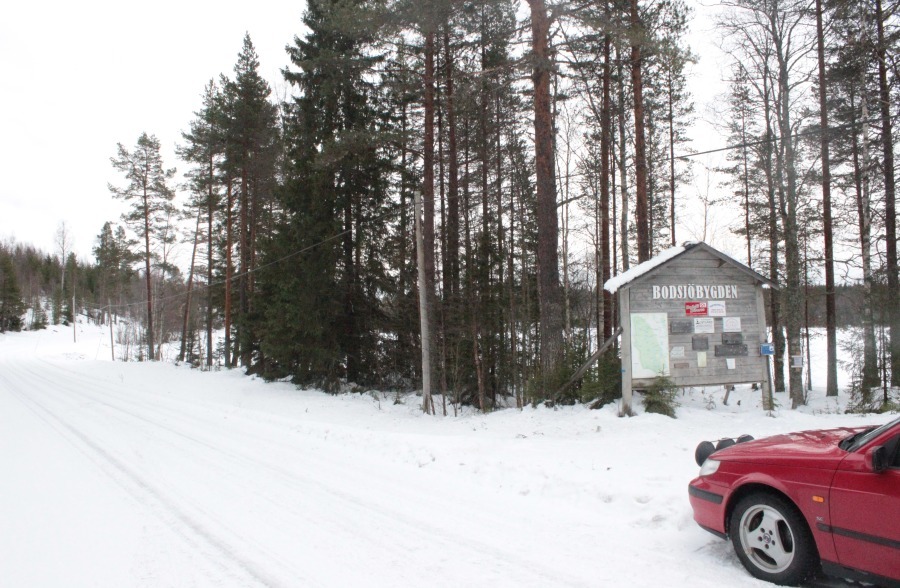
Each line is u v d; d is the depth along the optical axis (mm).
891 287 15844
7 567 4387
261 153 29656
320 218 19953
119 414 13812
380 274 21109
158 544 4824
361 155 19938
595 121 21828
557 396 12125
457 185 21516
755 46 14984
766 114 16688
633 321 10680
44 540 4973
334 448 9227
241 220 31422
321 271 19766
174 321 58594
